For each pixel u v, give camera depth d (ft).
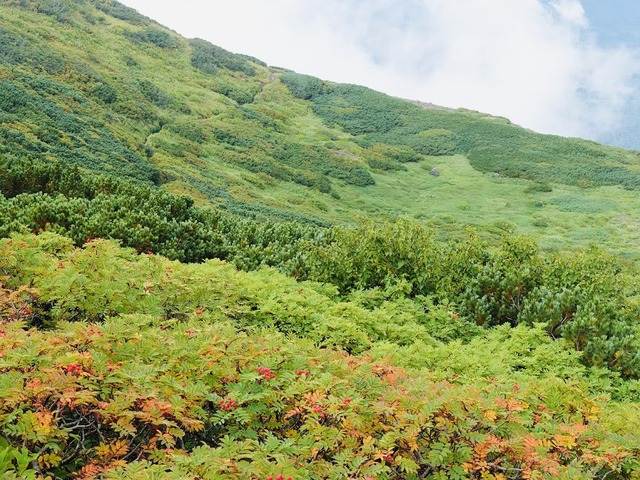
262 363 15.02
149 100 285.23
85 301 21.62
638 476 13.50
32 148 149.18
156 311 22.43
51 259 26.76
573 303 31.24
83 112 211.61
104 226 40.98
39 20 310.45
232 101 351.25
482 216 228.84
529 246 41.09
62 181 60.80
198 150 243.81
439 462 12.59
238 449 11.40
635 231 206.90
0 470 10.39
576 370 24.40
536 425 15.52
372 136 363.56
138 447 12.82
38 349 13.52
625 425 16.07
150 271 27.14
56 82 232.73
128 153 186.70
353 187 260.83
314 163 277.23
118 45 346.13
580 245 183.83
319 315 26.48
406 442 13.25
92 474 11.08
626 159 338.95
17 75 211.00
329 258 39.04
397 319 30.32
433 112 420.77
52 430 11.53
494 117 444.96
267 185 230.48
